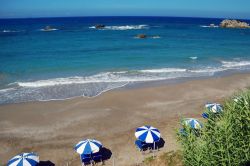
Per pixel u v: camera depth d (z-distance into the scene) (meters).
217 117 7.38
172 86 28.00
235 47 55.56
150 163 12.79
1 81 29.19
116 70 34.22
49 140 17.78
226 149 6.60
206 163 6.79
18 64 37.12
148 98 24.64
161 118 20.69
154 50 50.22
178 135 8.18
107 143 17.33
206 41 65.62
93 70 34.12
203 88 27.59
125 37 71.00
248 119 6.75
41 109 22.27
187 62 39.75
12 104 23.23
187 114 21.30
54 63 38.00
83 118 20.66
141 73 32.91
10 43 57.69
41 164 15.44
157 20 184.00
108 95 25.20
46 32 83.75
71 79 30.02
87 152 14.45
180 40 66.88
